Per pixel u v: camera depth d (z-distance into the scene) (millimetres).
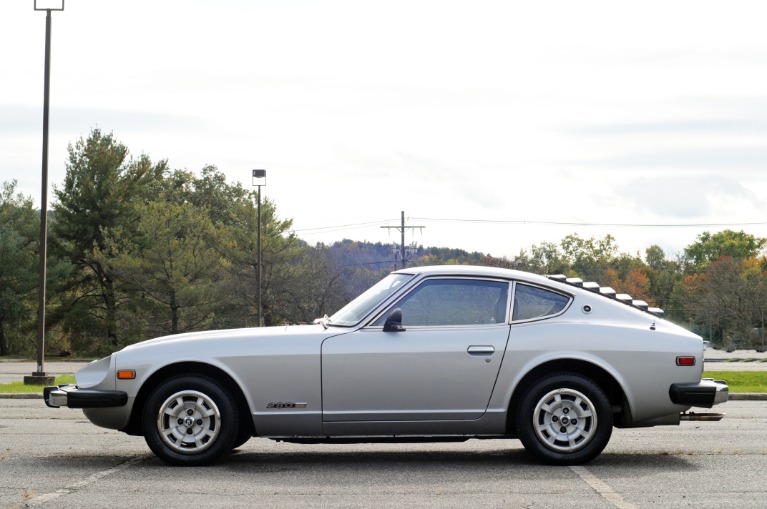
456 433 8094
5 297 57656
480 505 6359
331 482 7309
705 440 9984
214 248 60219
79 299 61062
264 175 48906
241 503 6441
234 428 8039
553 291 8328
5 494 6785
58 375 27625
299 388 7996
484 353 8047
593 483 7234
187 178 92875
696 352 8195
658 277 137000
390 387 7996
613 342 8133
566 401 8086
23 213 64125
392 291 8273
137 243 59469
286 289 60312
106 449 9281
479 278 8320
